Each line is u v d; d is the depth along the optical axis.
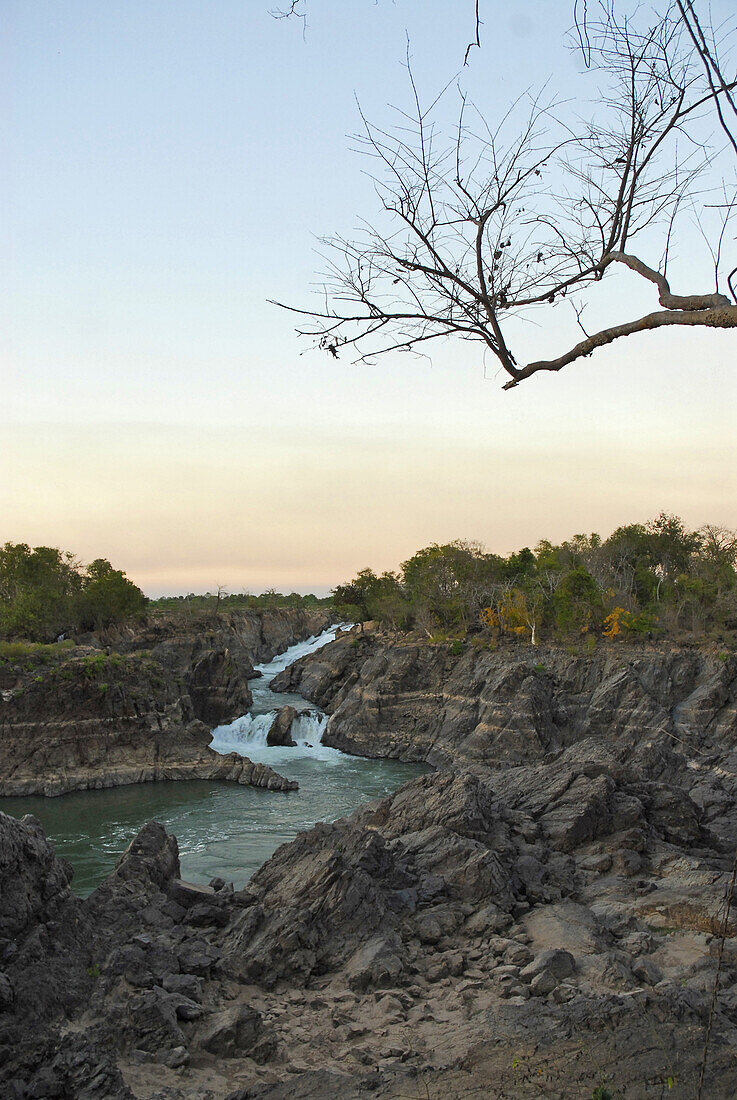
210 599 151.00
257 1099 12.50
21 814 53.06
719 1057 11.69
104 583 104.81
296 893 22.00
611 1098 10.62
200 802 56.59
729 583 92.94
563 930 20.67
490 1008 16.16
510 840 28.11
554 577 92.88
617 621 78.25
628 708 66.94
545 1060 12.35
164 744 65.81
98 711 64.31
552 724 68.19
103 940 18.17
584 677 72.25
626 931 21.42
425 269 6.29
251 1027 15.13
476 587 96.75
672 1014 14.13
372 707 79.44
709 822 32.69
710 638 77.38
